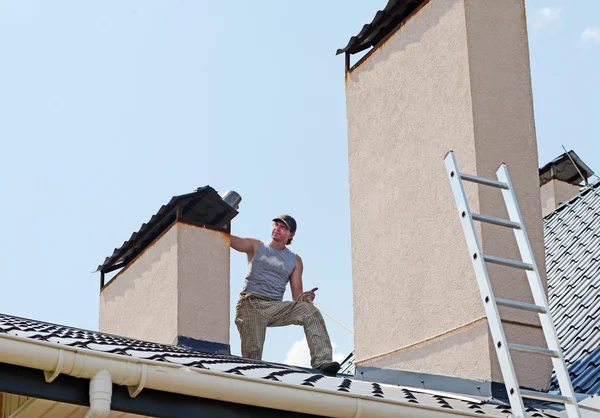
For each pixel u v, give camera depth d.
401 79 11.08
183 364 7.04
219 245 12.38
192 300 12.02
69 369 6.54
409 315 10.42
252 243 10.67
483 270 7.76
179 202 12.27
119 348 7.21
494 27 10.59
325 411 7.23
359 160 11.43
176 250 12.13
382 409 7.38
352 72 11.77
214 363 7.56
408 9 11.37
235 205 12.66
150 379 6.73
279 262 10.63
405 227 10.69
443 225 10.25
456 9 10.55
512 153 10.30
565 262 13.63
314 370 9.81
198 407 7.00
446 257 10.16
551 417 8.48
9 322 8.09
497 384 9.44
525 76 10.62
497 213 10.02
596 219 14.45
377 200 11.08
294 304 10.30
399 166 10.91
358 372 10.77
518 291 9.87
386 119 11.19
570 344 11.18
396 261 10.70
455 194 8.15
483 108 10.27
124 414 7.14
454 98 10.43
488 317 7.64
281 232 10.70
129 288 12.95
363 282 11.02
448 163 8.28
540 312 7.88
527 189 10.30
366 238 11.12
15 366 6.54
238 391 6.97
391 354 10.48
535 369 9.76
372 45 11.93
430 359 10.06
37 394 6.55
